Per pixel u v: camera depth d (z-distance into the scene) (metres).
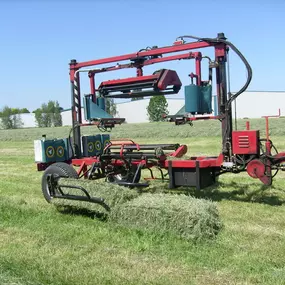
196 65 6.11
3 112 91.19
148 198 4.89
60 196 5.53
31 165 12.38
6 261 3.77
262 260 3.71
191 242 4.25
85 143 7.53
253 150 5.70
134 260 3.84
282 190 7.03
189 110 6.01
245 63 5.68
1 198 6.72
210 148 15.88
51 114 69.50
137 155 6.38
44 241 4.49
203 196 6.71
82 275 3.49
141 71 6.67
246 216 5.35
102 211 5.10
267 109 47.22
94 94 7.17
